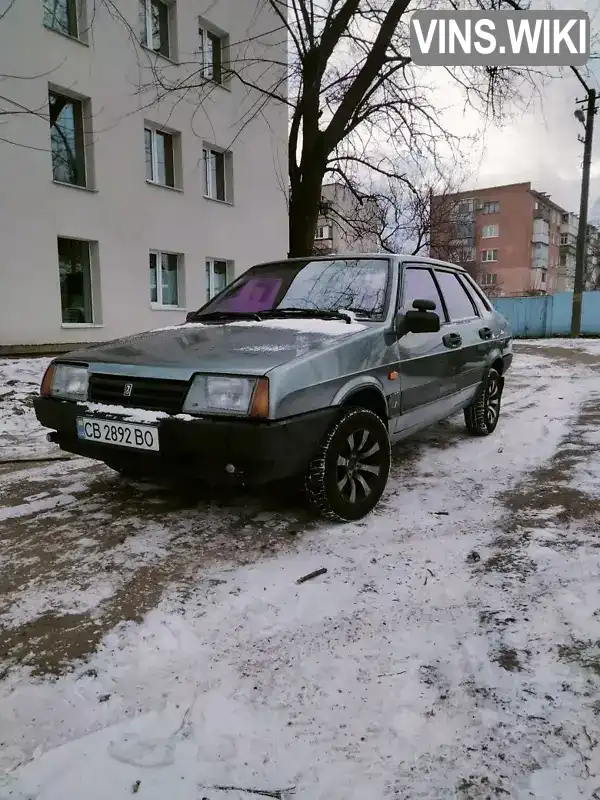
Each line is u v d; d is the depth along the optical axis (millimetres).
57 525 3174
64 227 10789
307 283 4066
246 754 1566
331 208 13289
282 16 9320
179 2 12938
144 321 12625
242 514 3330
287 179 16844
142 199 12406
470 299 5211
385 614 2238
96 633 2127
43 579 2551
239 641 2076
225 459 2676
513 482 3896
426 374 3986
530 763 1519
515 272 53781
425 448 4914
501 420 6117
